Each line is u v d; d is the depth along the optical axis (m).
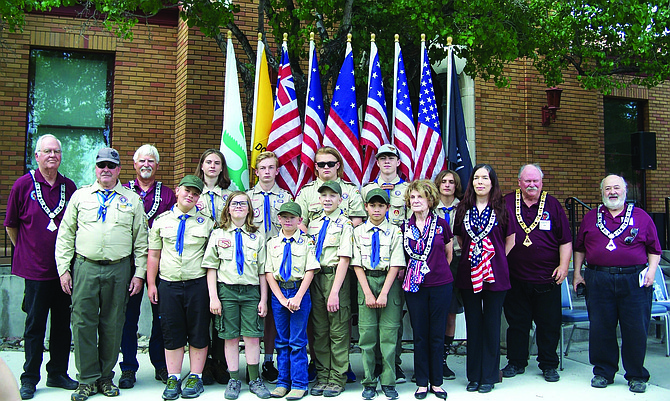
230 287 4.50
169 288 4.46
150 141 8.41
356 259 4.58
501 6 6.73
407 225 4.72
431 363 4.57
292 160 5.82
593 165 10.18
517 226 5.27
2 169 7.77
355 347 6.41
